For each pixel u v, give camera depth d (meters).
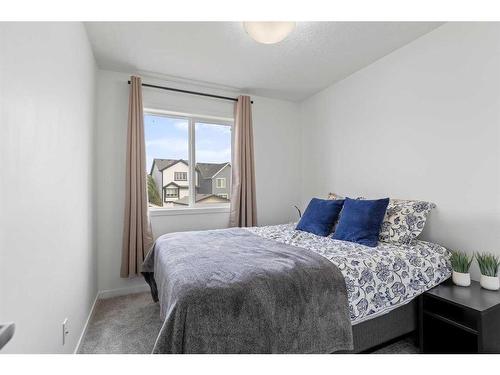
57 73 1.29
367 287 1.43
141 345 1.74
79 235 1.75
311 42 2.18
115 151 2.66
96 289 2.47
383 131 2.43
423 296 1.57
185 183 3.12
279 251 1.68
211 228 3.13
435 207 1.99
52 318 1.20
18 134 0.89
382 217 1.98
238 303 1.10
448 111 1.90
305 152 3.62
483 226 1.70
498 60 1.62
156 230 2.86
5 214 0.81
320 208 2.46
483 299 1.41
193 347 1.00
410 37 2.10
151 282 2.28
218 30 2.00
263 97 3.48
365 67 2.62
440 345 1.57
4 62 0.80
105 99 2.63
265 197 3.49
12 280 0.85
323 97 3.23
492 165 1.65
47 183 1.15
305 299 1.24
